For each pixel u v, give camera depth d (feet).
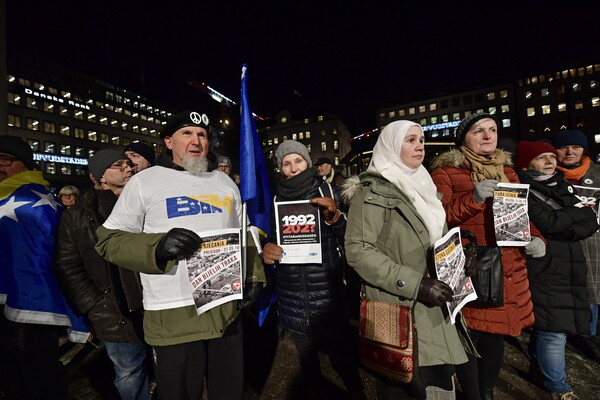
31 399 5.87
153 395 7.76
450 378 5.01
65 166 163.53
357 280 7.63
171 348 4.81
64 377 6.30
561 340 7.21
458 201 5.84
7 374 5.83
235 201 5.70
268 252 6.50
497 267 5.45
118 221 4.85
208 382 5.35
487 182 5.36
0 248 5.76
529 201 6.97
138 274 6.32
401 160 5.46
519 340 10.56
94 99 181.78
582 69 149.48
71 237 6.00
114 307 6.08
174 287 4.75
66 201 16.29
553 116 155.12
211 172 5.65
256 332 12.17
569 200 7.21
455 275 4.91
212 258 4.71
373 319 4.95
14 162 6.42
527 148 7.80
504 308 5.89
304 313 6.93
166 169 5.24
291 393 8.08
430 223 5.21
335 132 186.39
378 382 5.32
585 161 9.89
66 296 6.01
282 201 7.40
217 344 5.27
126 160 7.51
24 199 5.90
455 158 6.60
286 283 7.14
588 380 8.25
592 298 8.62
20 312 5.63
